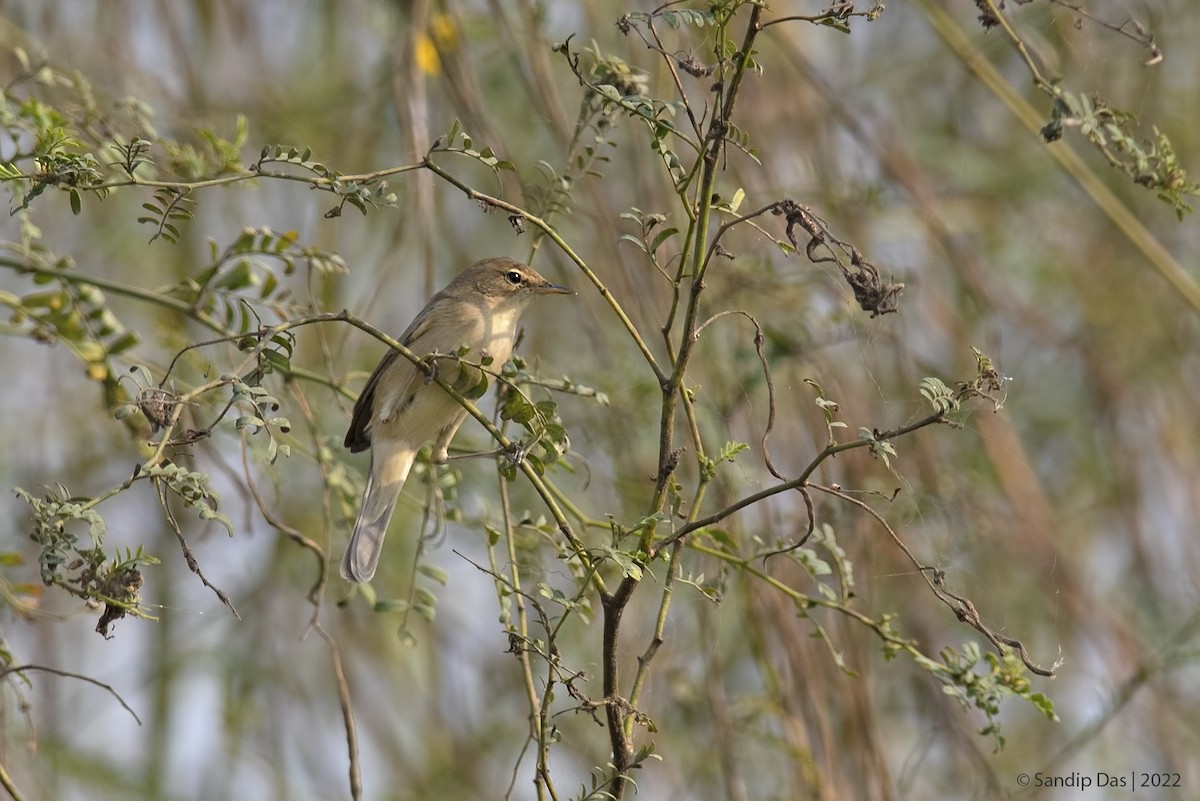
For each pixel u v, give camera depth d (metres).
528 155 12.76
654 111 6.59
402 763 13.77
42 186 6.68
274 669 13.57
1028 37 10.18
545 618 6.55
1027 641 12.48
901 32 14.43
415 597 8.57
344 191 6.53
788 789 11.08
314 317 6.85
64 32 12.23
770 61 12.33
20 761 11.00
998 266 14.13
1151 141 8.63
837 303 11.17
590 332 11.15
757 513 10.70
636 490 10.71
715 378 10.92
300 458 12.34
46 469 12.23
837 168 12.34
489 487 11.33
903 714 12.09
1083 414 14.39
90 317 8.74
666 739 11.06
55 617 7.45
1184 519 14.08
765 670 10.74
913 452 11.41
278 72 13.69
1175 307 14.38
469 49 11.71
